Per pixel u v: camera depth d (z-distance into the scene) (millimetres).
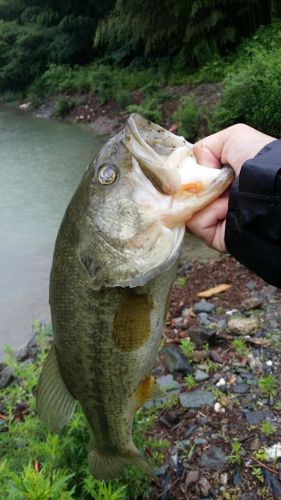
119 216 360
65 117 3568
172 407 728
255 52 2268
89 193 370
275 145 355
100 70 3602
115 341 387
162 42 3230
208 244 400
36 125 3436
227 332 897
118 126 2953
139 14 3160
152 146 371
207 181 361
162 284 378
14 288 1279
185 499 596
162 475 620
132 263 357
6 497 433
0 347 1038
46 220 1712
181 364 803
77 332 394
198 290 1106
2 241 1562
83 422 573
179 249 360
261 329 885
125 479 571
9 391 807
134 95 3152
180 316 1010
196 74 2885
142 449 625
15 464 555
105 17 3951
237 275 1132
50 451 522
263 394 726
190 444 659
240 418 689
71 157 2514
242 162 378
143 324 385
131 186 360
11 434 622
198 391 750
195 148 401
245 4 2775
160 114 2660
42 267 1376
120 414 441
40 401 427
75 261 378
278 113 1758
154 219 356
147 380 443
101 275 366
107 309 376
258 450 635
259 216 338
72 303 387
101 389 417
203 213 387
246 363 798
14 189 2072
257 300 975
